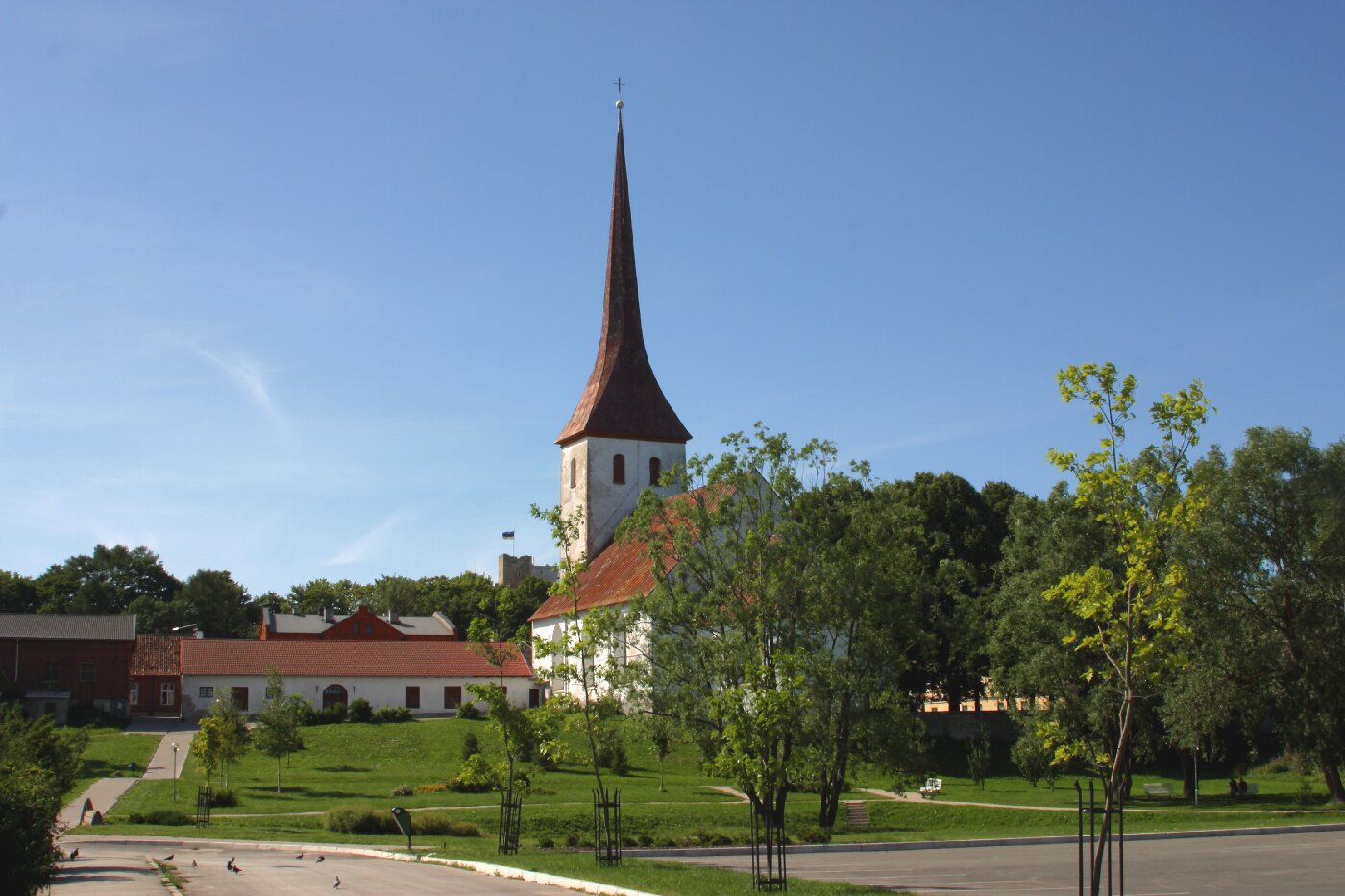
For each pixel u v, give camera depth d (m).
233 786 56.22
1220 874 27.98
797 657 34.34
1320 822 41.91
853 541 45.56
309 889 25.20
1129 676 19.30
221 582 160.25
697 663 43.84
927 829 46.97
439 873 29.12
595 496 91.31
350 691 89.62
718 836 40.03
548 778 59.44
